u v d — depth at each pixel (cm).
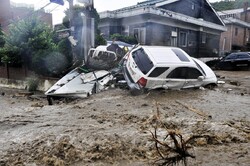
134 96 751
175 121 480
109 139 389
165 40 1766
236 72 1661
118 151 347
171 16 1686
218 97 729
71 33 1302
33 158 340
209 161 299
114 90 863
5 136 432
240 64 1733
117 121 501
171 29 1808
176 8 1916
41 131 450
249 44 3403
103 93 837
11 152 361
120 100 708
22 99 927
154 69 752
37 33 1329
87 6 1193
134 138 388
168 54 820
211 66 1911
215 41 2388
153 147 352
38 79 1253
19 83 1352
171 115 529
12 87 1390
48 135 424
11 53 1330
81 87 917
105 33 1822
